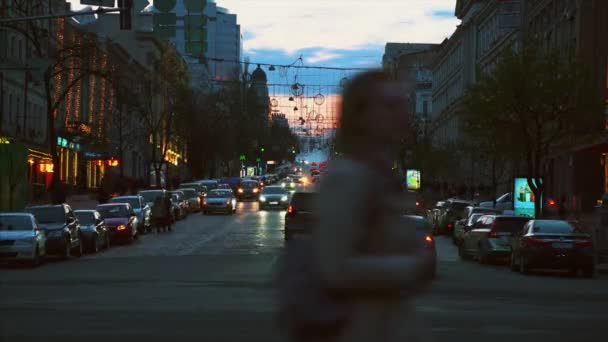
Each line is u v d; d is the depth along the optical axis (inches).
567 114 1765.5
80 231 1362.0
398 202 135.9
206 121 4180.6
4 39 2276.1
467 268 1188.5
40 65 1622.8
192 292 780.6
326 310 134.2
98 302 698.2
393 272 131.4
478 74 1831.9
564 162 2429.9
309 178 6412.4
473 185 3277.6
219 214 2807.6
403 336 137.7
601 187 2276.1
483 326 567.2
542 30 2682.1
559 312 657.0
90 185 3516.2
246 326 551.5
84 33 2714.1
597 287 905.5
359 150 138.8
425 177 3228.3
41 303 690.8
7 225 1162.0
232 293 770.8
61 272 1047.0
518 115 1760.6
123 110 3538.4
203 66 6092.5
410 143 3299.7
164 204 1963.6
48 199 2544.3
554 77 1758.1
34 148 2498.8
